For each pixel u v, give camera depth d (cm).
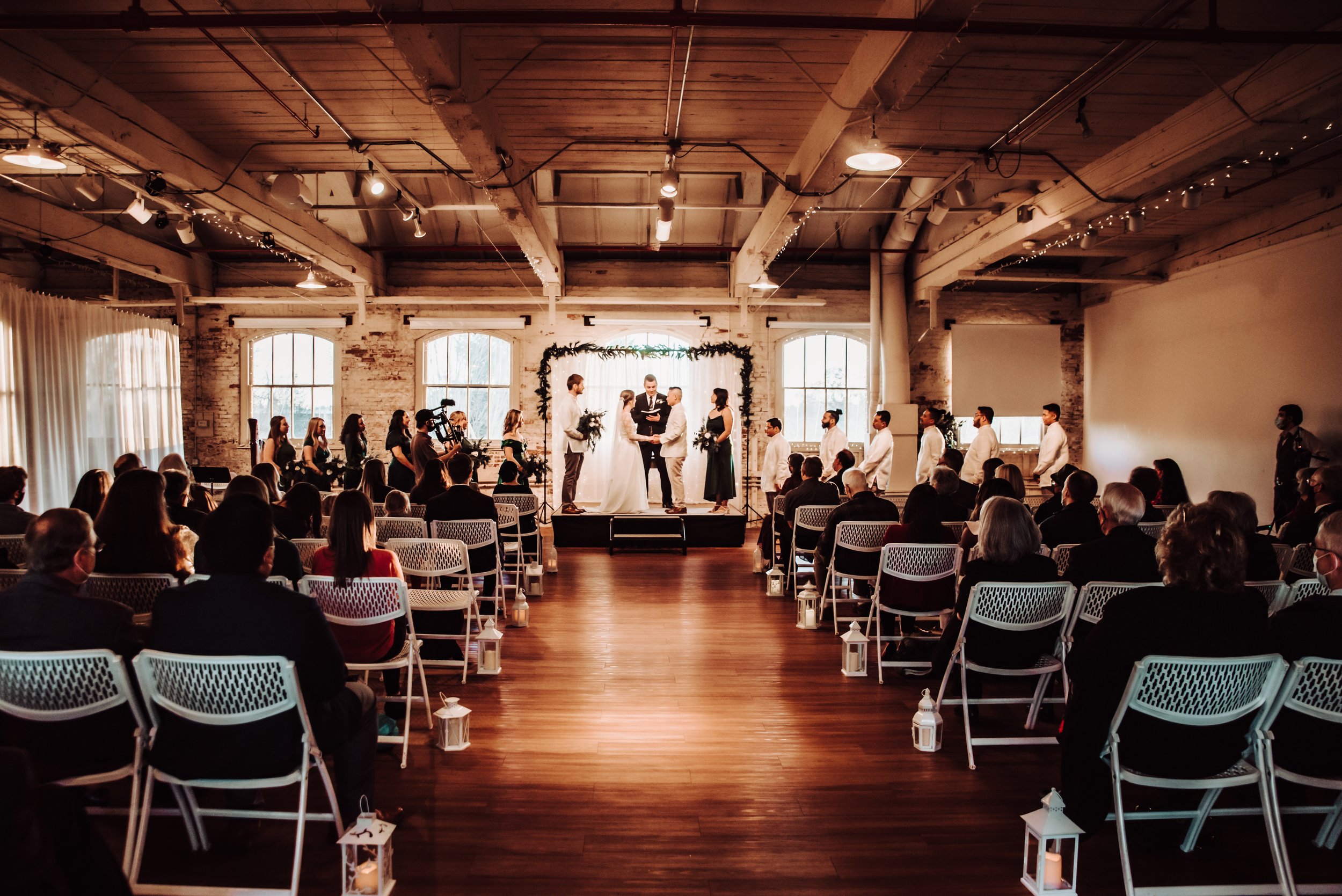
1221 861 306
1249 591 276
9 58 580
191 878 287
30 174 975
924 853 311
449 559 499
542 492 1366
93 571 364
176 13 576
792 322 1418
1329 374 972
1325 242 974
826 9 575
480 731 429
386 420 1404
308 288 1205
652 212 1284
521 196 884
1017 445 1480
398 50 545
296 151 859
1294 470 930
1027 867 289
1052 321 1478
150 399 1173
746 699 485
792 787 366
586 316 1411
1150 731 269
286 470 1116
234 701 255
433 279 1410
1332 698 270
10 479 487
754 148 848
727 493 1177
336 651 273
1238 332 1116
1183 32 528
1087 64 655
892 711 466
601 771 381
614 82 688
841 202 1241
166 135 766
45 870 157
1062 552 495
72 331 1030
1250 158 860
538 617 687
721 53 637
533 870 296
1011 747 415
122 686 253
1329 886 274
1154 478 606
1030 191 1026
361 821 277
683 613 708
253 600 262
